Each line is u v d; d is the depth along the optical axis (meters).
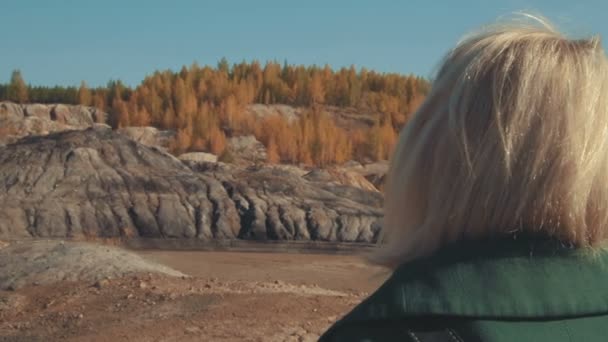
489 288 1.15
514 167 1.23
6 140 93.50
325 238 62.72
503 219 1.23
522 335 1.11
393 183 1.36
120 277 15.23
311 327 11.16
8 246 18.11
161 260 39.88
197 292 13.35
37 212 59.47
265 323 11.25
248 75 143.12
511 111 1.25
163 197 64.69
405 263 1.24
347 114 137.38
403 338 1.12
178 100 121.06
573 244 1.22
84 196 62.88
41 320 12.49
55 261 16.34
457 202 1.25
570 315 1.13
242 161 104.44
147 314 12.10
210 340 10.53
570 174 1.22
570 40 1.34
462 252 1.21
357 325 1.15
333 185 74.94
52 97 125.75
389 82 150.88
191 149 105.06
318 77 140.88
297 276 31.36
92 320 12.11
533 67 1.27
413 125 1.36
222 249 54.94
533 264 1.18
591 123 1.25
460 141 1.26
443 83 1.35
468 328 1.11
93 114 119.31
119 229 60.09
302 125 113.25
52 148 69.31
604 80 1.29
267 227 63.19
